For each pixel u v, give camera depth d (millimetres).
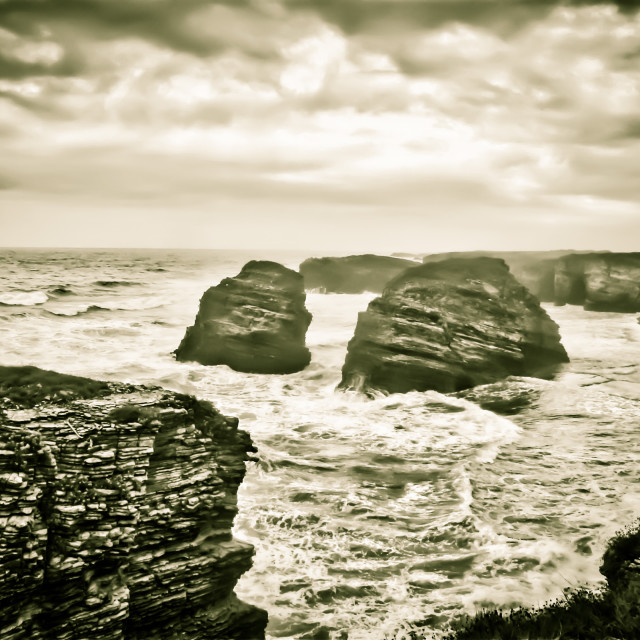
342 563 14750
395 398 31594
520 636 11109
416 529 16609
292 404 30594
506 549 15422
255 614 10617
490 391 32938
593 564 14648
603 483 19859
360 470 21109
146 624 9234
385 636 11938
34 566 8062
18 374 11031
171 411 10492
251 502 17984
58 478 8922
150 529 9422
